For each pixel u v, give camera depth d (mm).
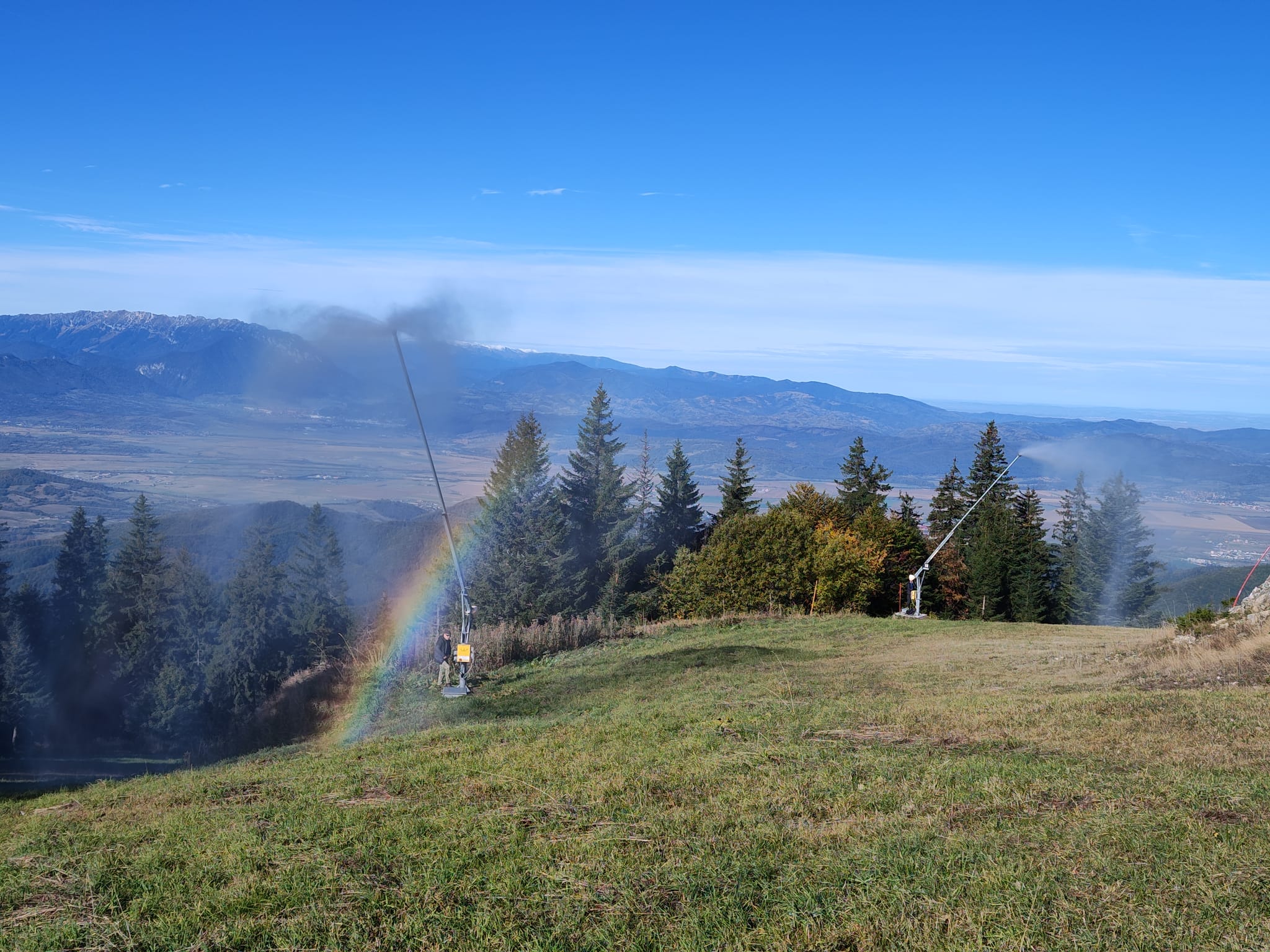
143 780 11945
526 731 11273
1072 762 7824
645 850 6223
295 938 5207
